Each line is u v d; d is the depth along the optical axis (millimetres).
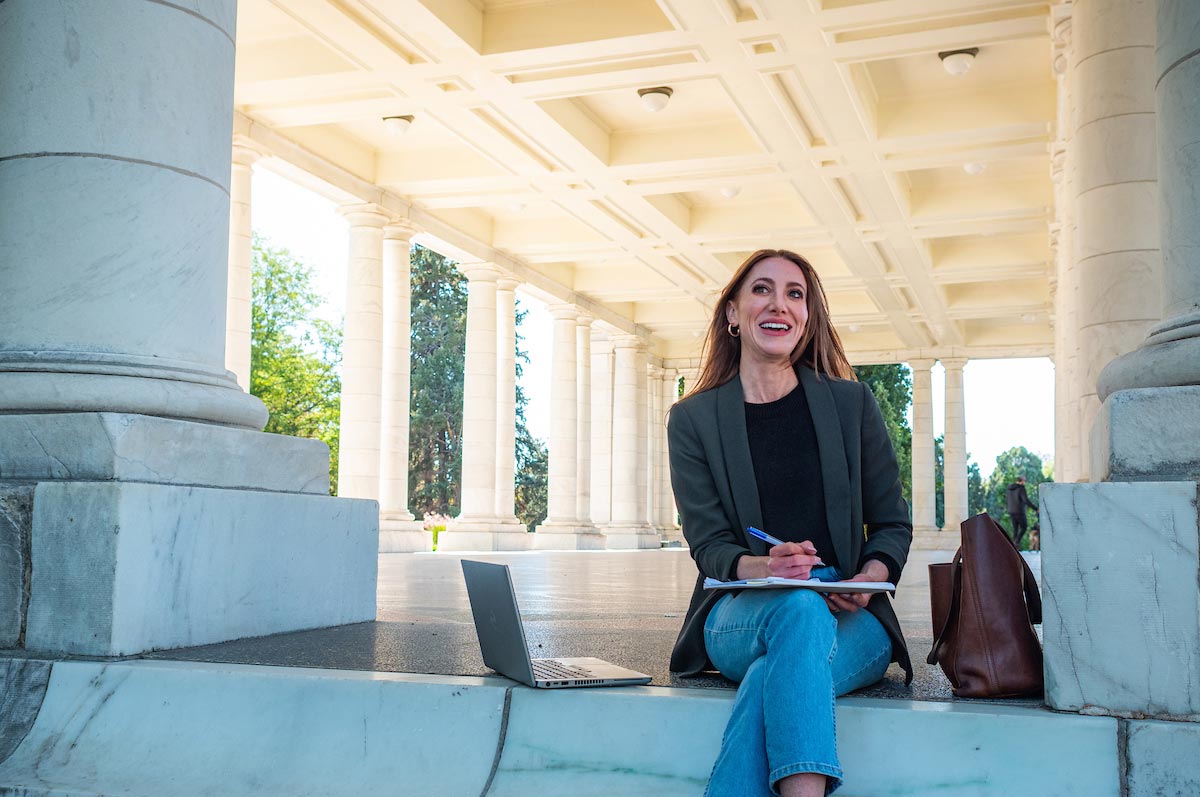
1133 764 3461
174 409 5402
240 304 22250
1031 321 41500
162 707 4469
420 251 66375
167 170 5543
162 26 5559
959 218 27625
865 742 3666
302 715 4289
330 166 24922
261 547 5844
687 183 25359
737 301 4453
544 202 27297
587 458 40188
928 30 17094
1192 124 4230
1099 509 3670
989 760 3561
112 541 4828
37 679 4680
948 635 4125
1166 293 4375
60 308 5332
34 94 5398
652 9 17656
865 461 4289
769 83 19328
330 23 17391
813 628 3428
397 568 17672
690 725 3828
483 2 18344
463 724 4070
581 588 12102
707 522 4219
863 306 40625
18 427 5141
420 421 65250
